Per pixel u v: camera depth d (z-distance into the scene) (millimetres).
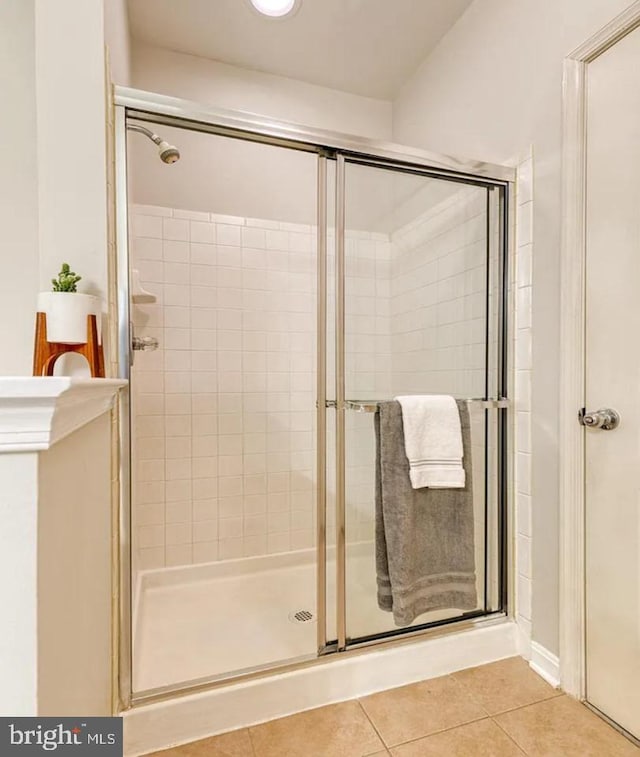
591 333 1312
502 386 1633
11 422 414
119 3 1442
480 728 1245
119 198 1232
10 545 429
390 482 1424
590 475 1322
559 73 1404
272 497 2301
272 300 2287
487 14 1730
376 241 1524
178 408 2145
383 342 1537
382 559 1436
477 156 1794
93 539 856
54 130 1064
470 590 1529
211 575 2188
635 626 1198
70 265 1068
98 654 929
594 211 1297
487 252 1652
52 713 498
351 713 1307
